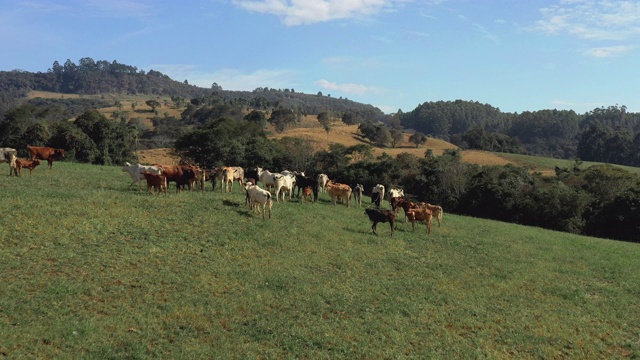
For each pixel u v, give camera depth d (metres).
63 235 17.97
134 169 26.67
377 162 71.62
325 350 12.47
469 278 19.80
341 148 79.69
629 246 32.91
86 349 11.14
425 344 13.50
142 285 15.00
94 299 13.70
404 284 18.12
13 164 28.44
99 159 60.88
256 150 70.56
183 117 150.25
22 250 16.22
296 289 16.28
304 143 83.00
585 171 67.81
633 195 46.59
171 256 17.78
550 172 88.56
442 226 30.05
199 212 23.17
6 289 13.38
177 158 83.75
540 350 13.91
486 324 15.34
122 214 21.19
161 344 11.83
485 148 130.75
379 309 15.49
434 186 61.19
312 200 31.77
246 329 13.12
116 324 12.43
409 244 24.09
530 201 50.81
